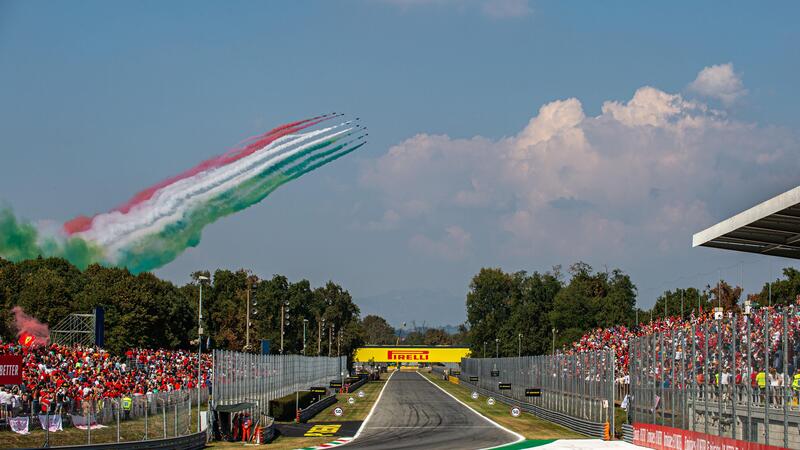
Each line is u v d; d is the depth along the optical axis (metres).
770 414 37.28
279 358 80.38
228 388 59.41
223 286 170.88
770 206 37.28
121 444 43.75
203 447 54.47
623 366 78.81
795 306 35.75
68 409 44.88
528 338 196.88
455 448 54.41
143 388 63.53
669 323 92.75
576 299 174.88
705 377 44.06
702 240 43.53
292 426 70.62
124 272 115.38
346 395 116.25
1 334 89.25
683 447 47.22
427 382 165.75
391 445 56.44
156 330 113.88
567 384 72.44
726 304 121.56
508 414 85.19
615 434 61.41
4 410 42.06
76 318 84.44
